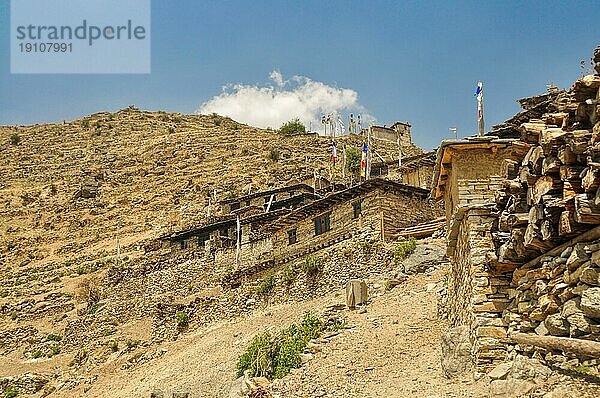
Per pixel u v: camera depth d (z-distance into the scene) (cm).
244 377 2288
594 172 997
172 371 3341
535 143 1263
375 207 3894
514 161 1429
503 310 1513
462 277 1831
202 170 11894
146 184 11669
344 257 3822
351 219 4053
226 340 3597
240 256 5031
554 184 1145
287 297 4025
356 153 8606
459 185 1878
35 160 14300
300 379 1986
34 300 6325
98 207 10769
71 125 17500
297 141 12875
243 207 6962
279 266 4425
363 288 3088
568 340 1115
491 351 1482
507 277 1534
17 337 5462
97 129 16625
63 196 11431
